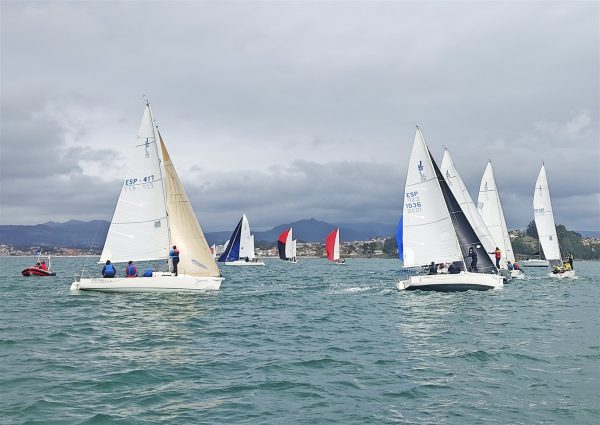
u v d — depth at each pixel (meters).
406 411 10.27
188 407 10.37
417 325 20.98
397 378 12.65
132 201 30.84
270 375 12.83
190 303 27.14
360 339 17.86
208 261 31.53
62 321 21.14
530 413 10.15
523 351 15.71
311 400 10.90
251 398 10.98
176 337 17.84
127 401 10.67
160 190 30.94
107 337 17.72
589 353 15.44
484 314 24.27
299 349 16.06
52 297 29.69
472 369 13.53
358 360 14.55
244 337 18.03
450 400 10.95
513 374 13.02
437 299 30.00
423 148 32.25
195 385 11.87
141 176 30.88
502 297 31.09
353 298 31.66
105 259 31.02
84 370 13.10
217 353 15.32
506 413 10.16
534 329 20.00
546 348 16.20
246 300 30.03
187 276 30.16
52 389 11.44
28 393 11.12
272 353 15.42
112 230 30.89
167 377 12.52
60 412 9.97
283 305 27.89
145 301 27.44
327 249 124.12
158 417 9.77
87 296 29.28
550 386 11.97
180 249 31.22
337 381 12.34
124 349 15.77
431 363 14.21
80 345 16.34
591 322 21.84
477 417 9.94
